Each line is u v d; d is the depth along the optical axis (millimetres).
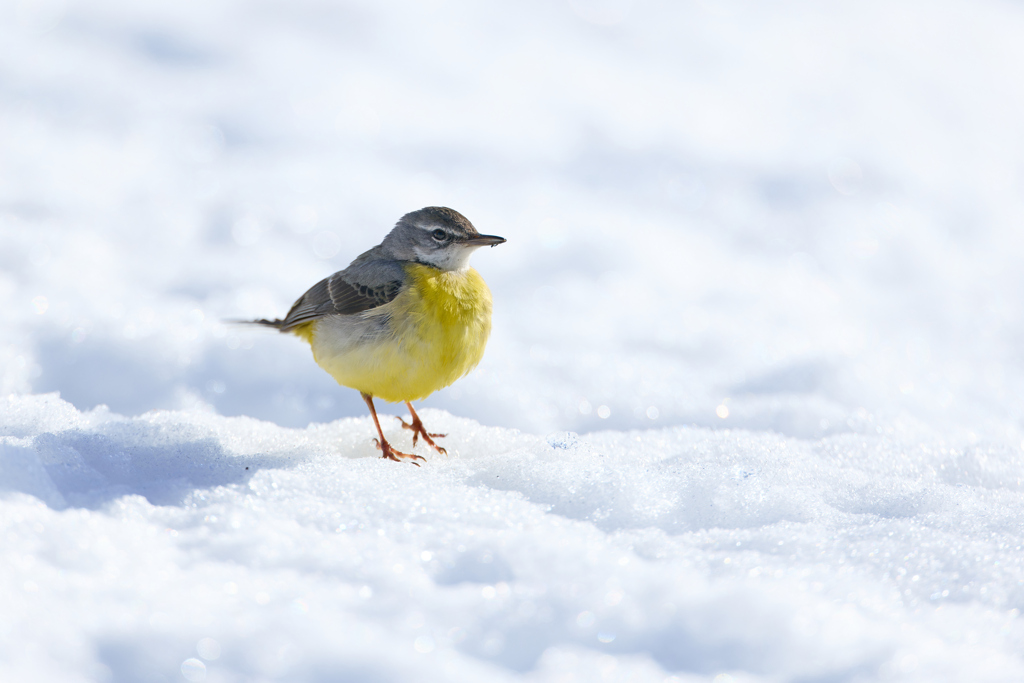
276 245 18312
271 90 26078
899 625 5727
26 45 26297
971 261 19469
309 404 13422
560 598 5836
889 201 21844
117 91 25016
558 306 16484
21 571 5594
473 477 8094
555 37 31688
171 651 5133
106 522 6367
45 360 13336
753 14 34500
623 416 12812
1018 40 33781
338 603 5684
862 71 30672
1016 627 5758
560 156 23969
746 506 7469
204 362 13742
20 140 21859
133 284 15977
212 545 6254
